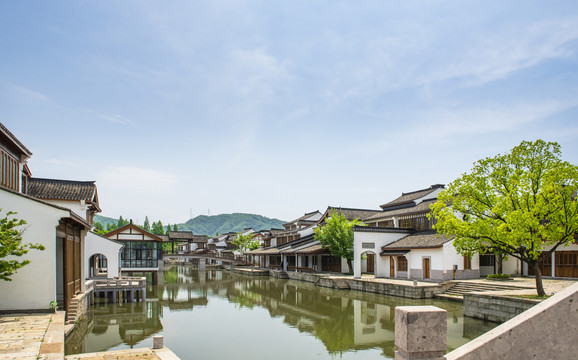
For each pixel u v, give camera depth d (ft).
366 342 53.21
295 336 57.06
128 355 38.11
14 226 44.52
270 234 220.84
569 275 85.25
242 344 52.70
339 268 136.56
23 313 48.26
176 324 66.08
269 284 135.74
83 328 60.03
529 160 58.18
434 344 12.89
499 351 12.66
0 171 56.54
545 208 54.13
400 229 116.06
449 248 92.94
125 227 126.00
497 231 57.26
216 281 149.48
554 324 13.05
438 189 126.52
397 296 89.51
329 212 156.97
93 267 108.37
